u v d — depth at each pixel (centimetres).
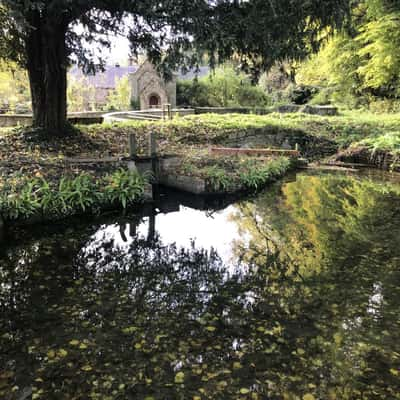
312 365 245
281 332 280
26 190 501
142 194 596
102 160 668
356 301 326
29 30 596
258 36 561
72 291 339
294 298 332
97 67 763
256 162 844
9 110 1847
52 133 777
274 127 1123
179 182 702
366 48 1109
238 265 407
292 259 421
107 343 264
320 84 1925
